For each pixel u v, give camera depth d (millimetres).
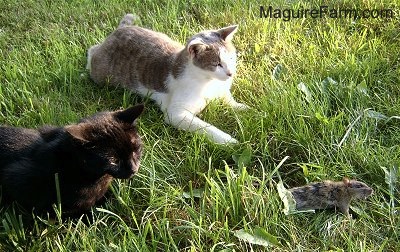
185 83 972
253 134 910
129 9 1346
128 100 1027
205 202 781
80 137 681
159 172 854
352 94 969
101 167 702
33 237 746
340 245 733
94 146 692
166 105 995
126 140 720
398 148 858
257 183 836
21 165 742
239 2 1331
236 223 758
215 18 1279
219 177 815
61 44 1174
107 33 1264
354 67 1040
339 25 1219
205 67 950
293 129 895
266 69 1087
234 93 1049
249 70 1087
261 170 858
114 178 791
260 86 1023
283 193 772
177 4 1346
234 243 727
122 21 1224
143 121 959
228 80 986
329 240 733
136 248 708
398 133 894
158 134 947
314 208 777
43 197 746
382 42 1145
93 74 1092
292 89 966
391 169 819
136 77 1036
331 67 1054
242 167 826
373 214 774
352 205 788
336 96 978
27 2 1410
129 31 1076
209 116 985
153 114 995
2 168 759
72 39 1217
